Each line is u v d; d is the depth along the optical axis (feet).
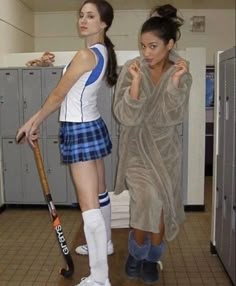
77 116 6.53
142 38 6.31
